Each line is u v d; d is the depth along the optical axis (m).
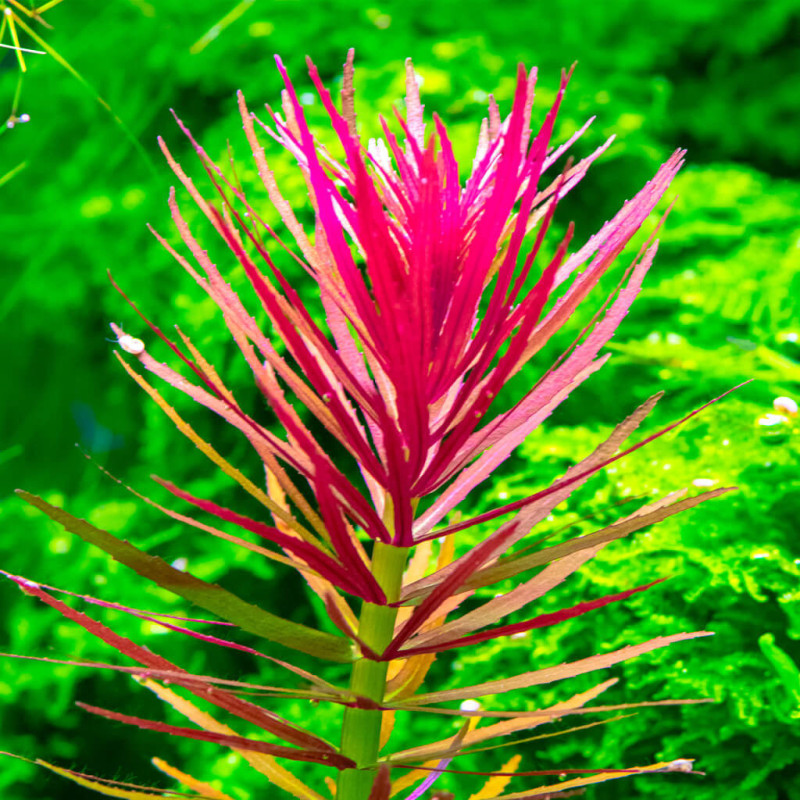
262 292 0.23
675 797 0.32
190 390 0.24
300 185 0.48
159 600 0.49
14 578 0.23
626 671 0.34
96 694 0.48
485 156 0.24
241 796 0.42
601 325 0.24
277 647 0.49
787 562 0.32
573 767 0.35
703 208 0.55
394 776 0.27
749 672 0.32
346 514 0.24
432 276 0.23
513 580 0.39
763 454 0.36
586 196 0.54
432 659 0.25
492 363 0.43
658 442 0.40
